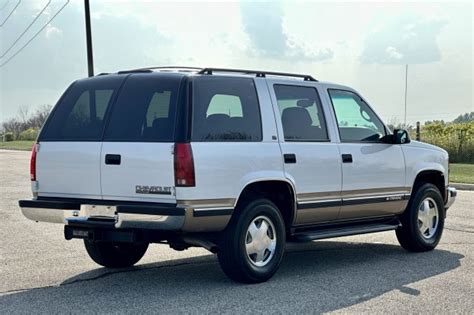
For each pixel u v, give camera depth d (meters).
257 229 7.35
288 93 7.96
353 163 8.41
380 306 6.48
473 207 14.87
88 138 7.23
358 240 10.55
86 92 7.56
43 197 7.48
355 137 8.60
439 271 8.13
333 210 8.23
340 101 8.62
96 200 7.11
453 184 20.31
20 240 10.25
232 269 7.20
